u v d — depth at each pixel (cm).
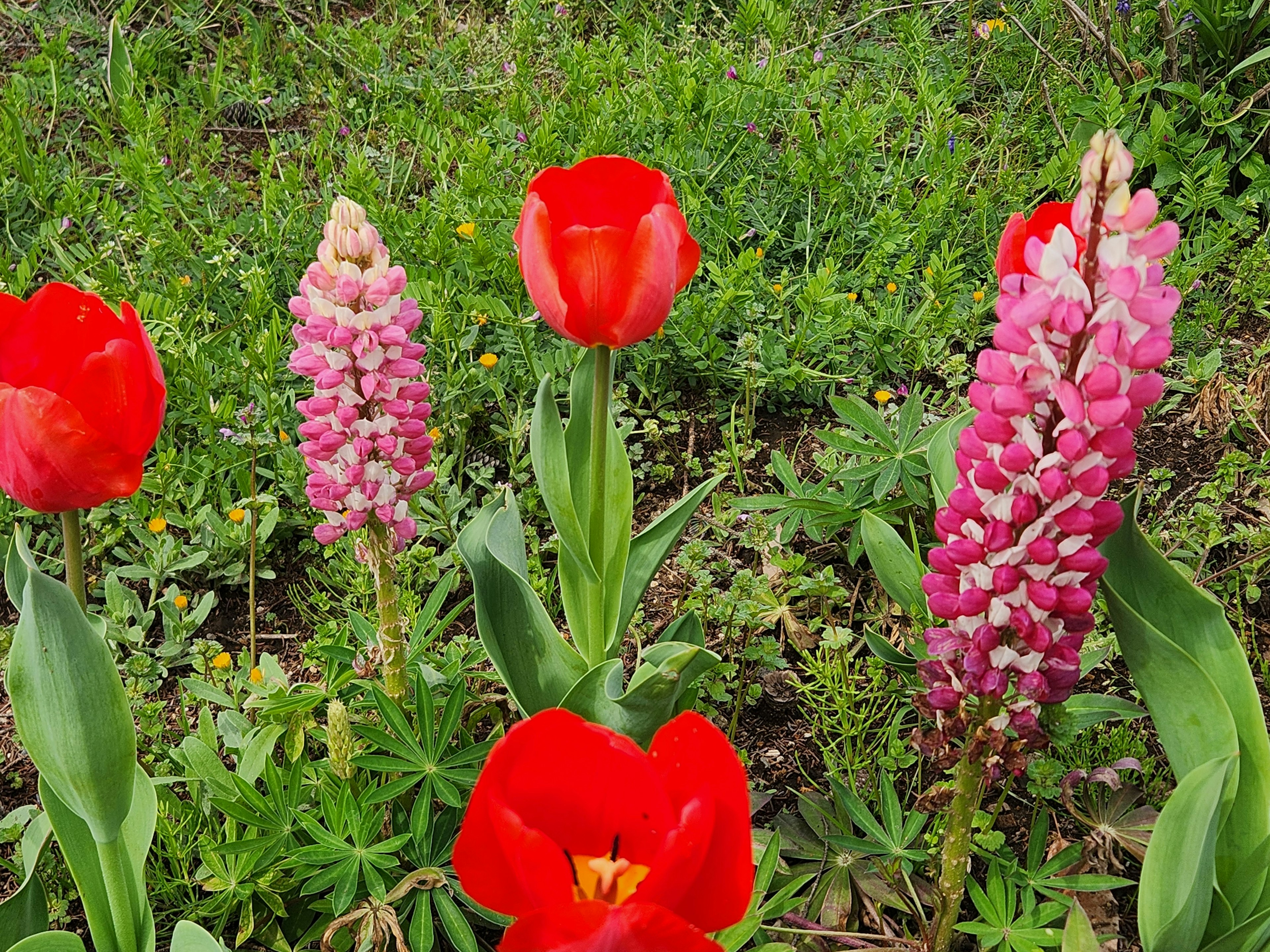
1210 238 87
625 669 60
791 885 42
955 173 90
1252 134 99
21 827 51
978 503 34
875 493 61
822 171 88
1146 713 43
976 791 39
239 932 46
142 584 68
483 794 25
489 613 43
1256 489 69
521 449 73
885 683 55
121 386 31
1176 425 76
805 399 79
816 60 115
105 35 121
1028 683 35
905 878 46
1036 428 33
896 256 88
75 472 31
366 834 43
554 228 39
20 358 32
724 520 66
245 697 57
